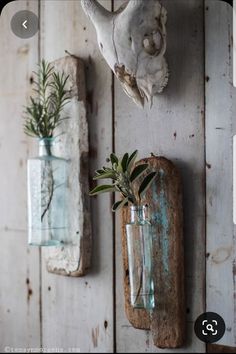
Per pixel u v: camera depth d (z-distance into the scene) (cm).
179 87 118
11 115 146
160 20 111
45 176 134
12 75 146
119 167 115
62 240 134
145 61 112
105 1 130
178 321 116
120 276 128
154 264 118
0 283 149
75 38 135
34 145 142
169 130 120
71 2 136
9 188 147
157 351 122
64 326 138
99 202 131
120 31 111
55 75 131
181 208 116
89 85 133
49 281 141
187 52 117
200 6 116
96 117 131
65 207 134
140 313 121
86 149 132
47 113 135
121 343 128
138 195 116
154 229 118
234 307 112
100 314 131
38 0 142
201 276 116
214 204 114
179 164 119
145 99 122
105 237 130
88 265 132
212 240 114
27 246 144
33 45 143
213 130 115
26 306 145
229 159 112
